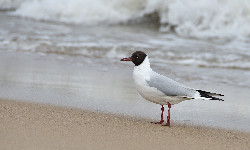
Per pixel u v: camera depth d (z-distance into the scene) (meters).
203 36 21.19
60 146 7.10
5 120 8.43
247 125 9.60
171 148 7.55
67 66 15.07
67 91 11.76
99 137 7.79
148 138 8.05
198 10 22.48
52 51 17.20
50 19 24.00
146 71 9.27
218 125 9.51
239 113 10.60
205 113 10.51
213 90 12.82
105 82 13.14
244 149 7.84
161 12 23.31
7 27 21.12
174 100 9.17
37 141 7.25
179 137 8.32
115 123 8.96
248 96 12.26
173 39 20.20
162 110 9.43
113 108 10.34
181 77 14.35
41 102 10.37
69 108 9.97
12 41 18.34
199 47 18.59
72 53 17.02
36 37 19.11
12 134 7.54
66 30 21.17
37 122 8.45
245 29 21.56
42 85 12.27
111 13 23.77
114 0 23.83
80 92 11.73
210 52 17.70
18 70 14.07
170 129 8.91
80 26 22.64
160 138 8.12
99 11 23.84
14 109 9.45
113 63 15.91
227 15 22.05
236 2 21.89
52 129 8.03
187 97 8.97
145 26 22.72
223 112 10.65
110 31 21.45
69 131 8.00
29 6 25.06
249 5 21.70
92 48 17.70
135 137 8.02
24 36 19.19
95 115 9.51
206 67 15.77
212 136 8.59
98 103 10.70
